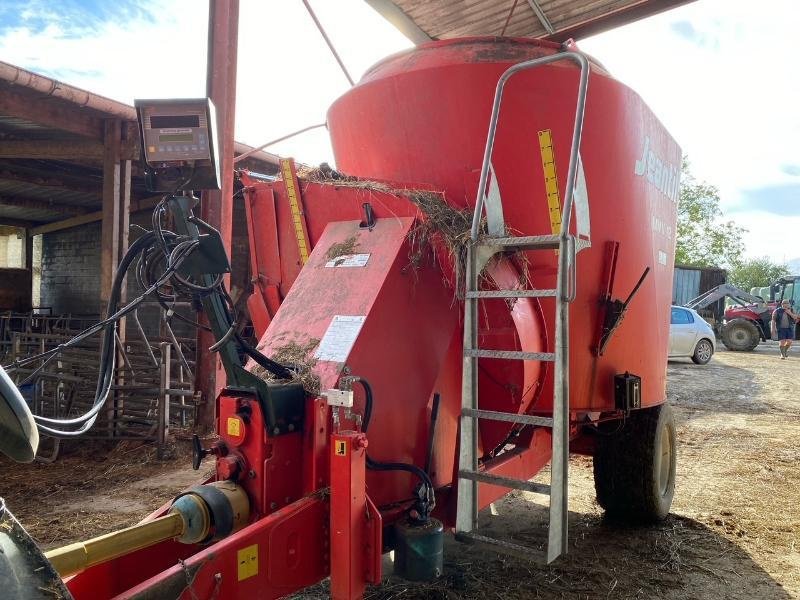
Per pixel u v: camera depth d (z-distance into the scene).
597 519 4.39
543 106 3.23
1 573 1.08
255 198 3.62
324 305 2.59
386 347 2.49
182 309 9.38
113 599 1.58
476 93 3.25
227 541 1.86
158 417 5.76
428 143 3.38
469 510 2.50
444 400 2.81
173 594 1.70
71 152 7.79
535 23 7.29
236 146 8.26
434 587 3.24
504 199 3.25
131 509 4.44
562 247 2.41
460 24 7.33
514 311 2.85
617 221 3.50
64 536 3.92
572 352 3.39
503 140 3.24
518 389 2.82
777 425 7.92
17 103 6.37
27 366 6.44
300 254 3.24
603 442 4.16
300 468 2.25
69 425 1.85
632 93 3.56
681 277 23.42
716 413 8.76
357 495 2.09
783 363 15.45
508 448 3.29
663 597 3.24
